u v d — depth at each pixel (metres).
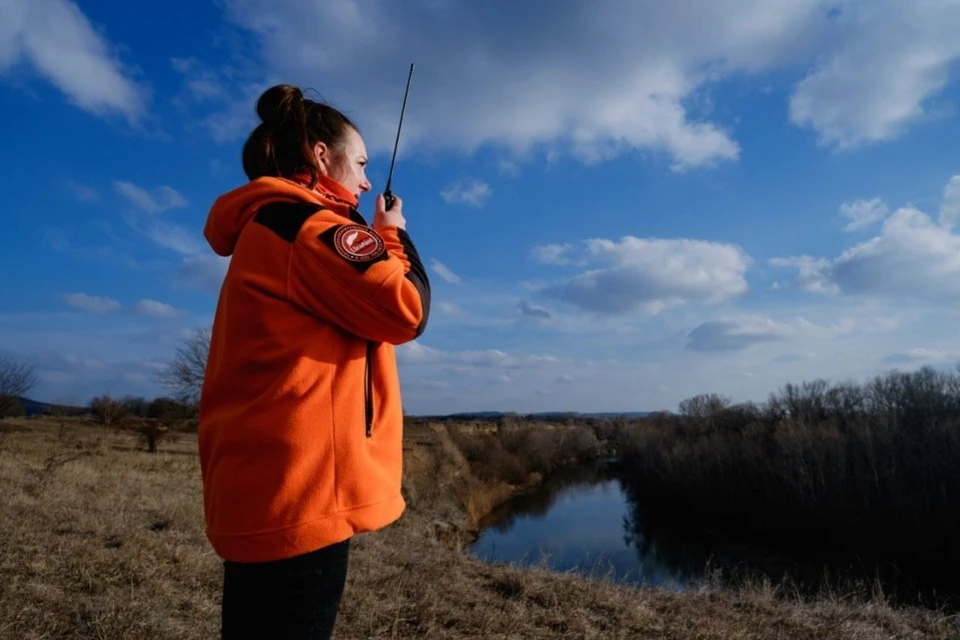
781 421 31.91
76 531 5.47
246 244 1.11
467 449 37.19
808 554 18.34
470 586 5.07
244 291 1.07
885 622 4.75
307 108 1.32
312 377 1.03
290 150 1.27
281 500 0.97
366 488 1.06
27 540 4.79
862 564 16.94
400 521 13.66
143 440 22.89
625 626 4.31
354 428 1.07
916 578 15.27
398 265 1.10
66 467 11.00
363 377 1.12
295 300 1.04
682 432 44.28
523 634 3.99
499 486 29.84
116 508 7.14
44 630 3.17
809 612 4.94
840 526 20.19
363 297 1.03
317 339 1.05
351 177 1.37
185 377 22.33
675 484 30.06
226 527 1.00
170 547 5.18
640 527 22.17
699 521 24.08
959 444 19.56
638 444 42.06
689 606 4.93
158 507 7.77
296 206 1.12
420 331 1.15
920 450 21.36
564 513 25.00
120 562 4.43
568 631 4.08
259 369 1.03
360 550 6.38
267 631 0.97
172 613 3.70
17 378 21.95
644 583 5.98
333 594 1.03
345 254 1.02
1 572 3.93
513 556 14.69
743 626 4.43
